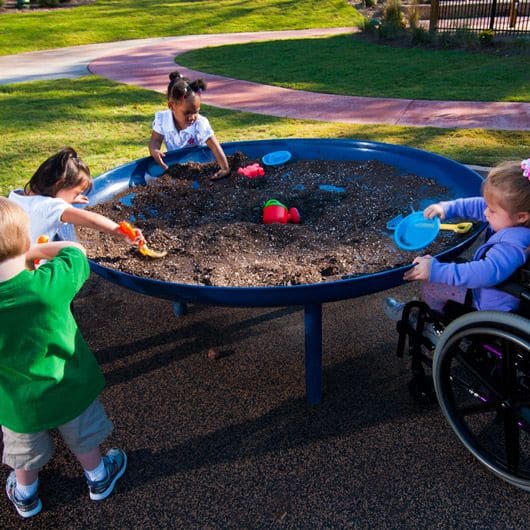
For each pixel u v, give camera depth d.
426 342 2.46
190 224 3.35
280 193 3.75
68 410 1.97
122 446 2.45
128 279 2.34
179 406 2.66
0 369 1.85
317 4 20.36
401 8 16.62
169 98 3.96
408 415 2.52
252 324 3.26
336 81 9.86
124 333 3.24
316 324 2.45
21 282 1.76
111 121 7.72
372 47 13.02
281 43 14.18
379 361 2.88
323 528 2.03
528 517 2.03
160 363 2.96
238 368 2.90
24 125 7.64
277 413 2.58
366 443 2.38
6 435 2.03
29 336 1.82
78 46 15.46
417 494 2.14
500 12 16.22
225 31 17.33
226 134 6.86
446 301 2.37
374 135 6.57
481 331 1.99
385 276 2.20
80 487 2.27
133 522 2.10
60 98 9.22
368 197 3.54
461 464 2.26
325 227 3.22
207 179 4.02
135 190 3.80
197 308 3.45
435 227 2.68
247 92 9.38
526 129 6.49
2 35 16.03
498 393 2.08
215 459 2.35
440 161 3.71
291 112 7.98
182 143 4.13
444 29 13.78
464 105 7.82
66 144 6.70
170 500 2.18
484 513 2.05
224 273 2.68
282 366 2.89
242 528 2.05
